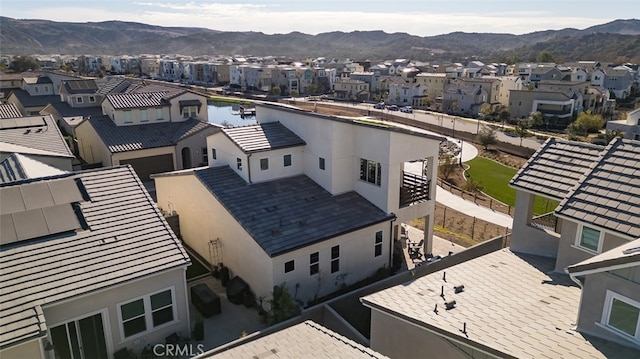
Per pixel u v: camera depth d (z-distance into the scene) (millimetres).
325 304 18047
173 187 25859
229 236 21281
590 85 96750
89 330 14773
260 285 19453
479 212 33938
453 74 134625
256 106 27750
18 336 12289
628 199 14312
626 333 10961
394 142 21797
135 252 15742
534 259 17797
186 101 44219
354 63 171750
